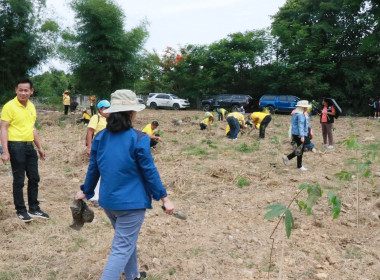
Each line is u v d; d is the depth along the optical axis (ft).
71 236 14.46
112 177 8.77
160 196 9.02
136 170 8.90
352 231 15.34
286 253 13.23
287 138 41.29
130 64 73.41
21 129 15.33
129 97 9.06
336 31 94.38
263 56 104.42
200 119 65.87
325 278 11.46
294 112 26.03
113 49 70.79
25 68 81.41
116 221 9.18
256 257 12.98
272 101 91.76
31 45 80.33
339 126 57.21
